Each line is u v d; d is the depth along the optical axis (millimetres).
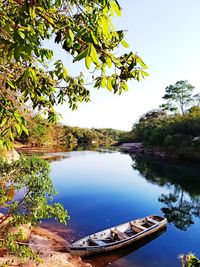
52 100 2748
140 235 11047
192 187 23094
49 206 6422
